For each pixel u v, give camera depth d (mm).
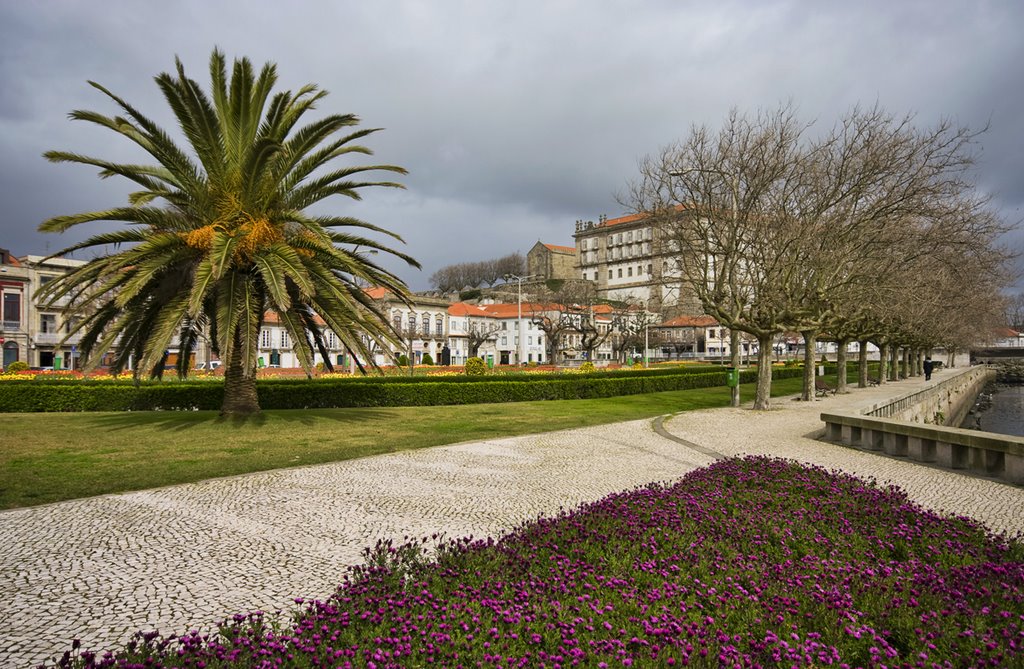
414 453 11805
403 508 7867
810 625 3900
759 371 21047
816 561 5027
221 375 31297
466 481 9492
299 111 15969
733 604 4113
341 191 16266
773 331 20359
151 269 13172
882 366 40688
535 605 3990
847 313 25281
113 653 4031
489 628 3633
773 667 3381
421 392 21562
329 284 14500
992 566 4887
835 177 20047
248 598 5023
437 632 3531
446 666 3264
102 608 4805
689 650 3350
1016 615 4051
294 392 19594
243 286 14500
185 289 14500
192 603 4914
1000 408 45344
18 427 14602
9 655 4027
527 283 116000
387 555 5352
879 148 18734
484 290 120500
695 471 8727
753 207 20203
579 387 25781
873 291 21000
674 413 19734
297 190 15852
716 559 4961
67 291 13992
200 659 3279
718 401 25344
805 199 19859
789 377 47656
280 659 3305
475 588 4316
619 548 5125
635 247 114938
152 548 6230
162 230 14930
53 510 7508
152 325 14883
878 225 19297
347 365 43000
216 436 13453
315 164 16078
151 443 12477
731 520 6070
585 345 69688
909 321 28109
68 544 6316
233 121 15430
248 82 14891
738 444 13445
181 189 15234
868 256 20094
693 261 21422
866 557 5332
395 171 15922
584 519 5992
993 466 10258
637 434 14883
